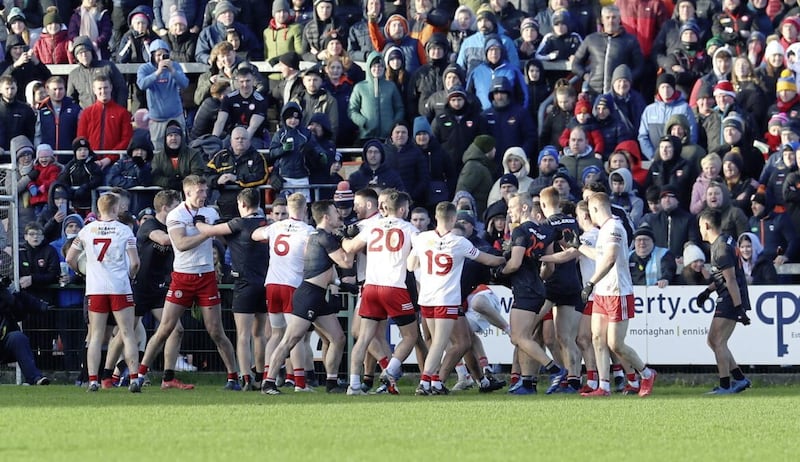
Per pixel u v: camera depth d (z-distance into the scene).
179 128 66.19
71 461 27.09
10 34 80.62
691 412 40.59
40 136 72.94
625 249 49.16
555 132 71.81
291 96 73.69
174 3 80.19
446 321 49.78
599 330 49.88
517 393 52.88
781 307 59.00
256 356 55.47
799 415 39.47
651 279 61.03
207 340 60.94
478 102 71.31
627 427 35.31
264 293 54.12
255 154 65.44
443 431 33.72
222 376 60.62
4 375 62.19
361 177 66.44
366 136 73.25
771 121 70.19
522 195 54.94
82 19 81.19
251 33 79.62
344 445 30.28
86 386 57.62
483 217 67.75
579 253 50.75
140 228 57.28
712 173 66.44
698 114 71.31
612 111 70.62
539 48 78.25
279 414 39.22
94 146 71.81
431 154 69.06
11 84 72.56
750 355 59.12
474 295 54.28
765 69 72.94
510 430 34.12
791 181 64.88
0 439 31.58
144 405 43.56
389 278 49.81
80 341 61.59
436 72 73.38
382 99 73.06
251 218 53.53
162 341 53.88
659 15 77.62
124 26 81.81
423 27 78.12
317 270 50.53
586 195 52.59
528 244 50.81
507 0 79.75
